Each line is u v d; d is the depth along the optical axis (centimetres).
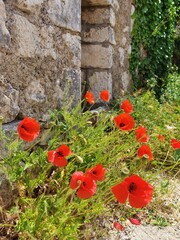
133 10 209
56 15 111
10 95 90
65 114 110
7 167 85
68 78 122
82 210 87
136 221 86
